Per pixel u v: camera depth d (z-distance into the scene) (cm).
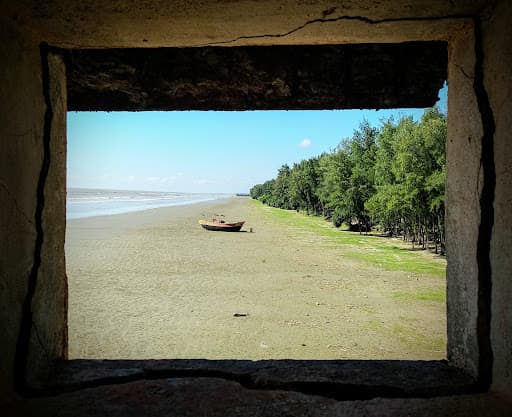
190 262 1722
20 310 247
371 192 3072
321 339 809
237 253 2017
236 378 274
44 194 274
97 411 224
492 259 238
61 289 300
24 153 250
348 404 235
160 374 279
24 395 246
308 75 365
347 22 251
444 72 361
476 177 254
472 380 257
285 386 259
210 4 229
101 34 265
